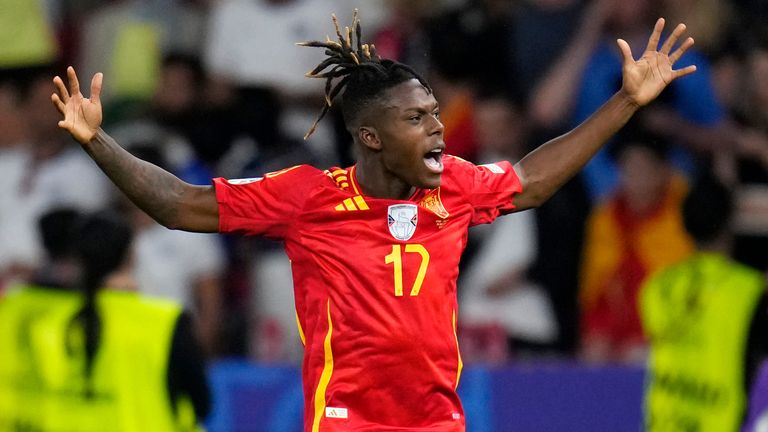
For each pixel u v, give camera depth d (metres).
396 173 16.55
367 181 16.81
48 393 22.97
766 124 31.67
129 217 30.06
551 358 30.42
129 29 35.06
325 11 34.38
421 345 16.39
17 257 31.97
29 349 23.11
